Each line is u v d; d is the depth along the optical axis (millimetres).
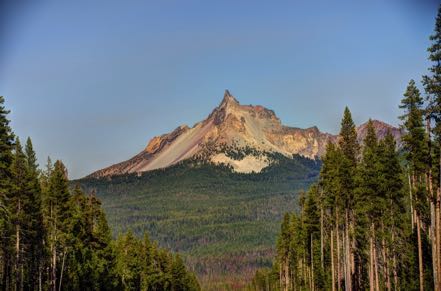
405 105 56312
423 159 54188
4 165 53969
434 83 46688
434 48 46312
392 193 60469
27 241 72625
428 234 65875
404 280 64625
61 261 83688
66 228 74688
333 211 72062
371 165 61312
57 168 75500
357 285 67625
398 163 60531
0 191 56062
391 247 62812
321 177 71750
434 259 49406
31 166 82375
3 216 58781
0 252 70750
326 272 84750
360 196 61094
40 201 72000
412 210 64500
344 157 66312
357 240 68688
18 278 75688
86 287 82625
